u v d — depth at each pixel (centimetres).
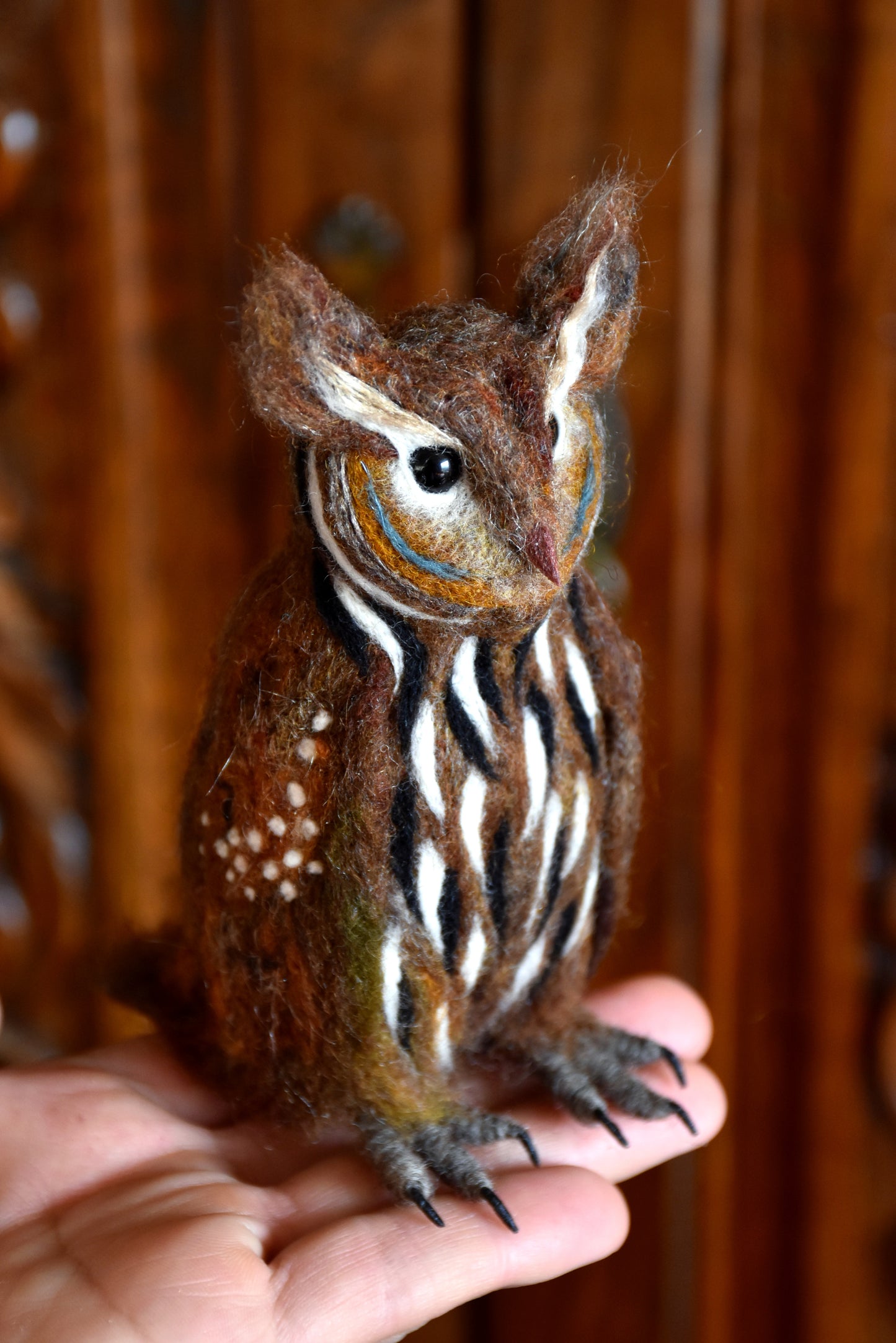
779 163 54
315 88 57
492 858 42
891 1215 61
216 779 43
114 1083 46
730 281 55
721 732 57
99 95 56
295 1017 43
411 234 57
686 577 56
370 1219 42
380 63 56
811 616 58
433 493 40
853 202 54
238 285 58
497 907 43
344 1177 43
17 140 56
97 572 60
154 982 47
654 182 45
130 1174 44
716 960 59
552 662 43
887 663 57
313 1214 43
